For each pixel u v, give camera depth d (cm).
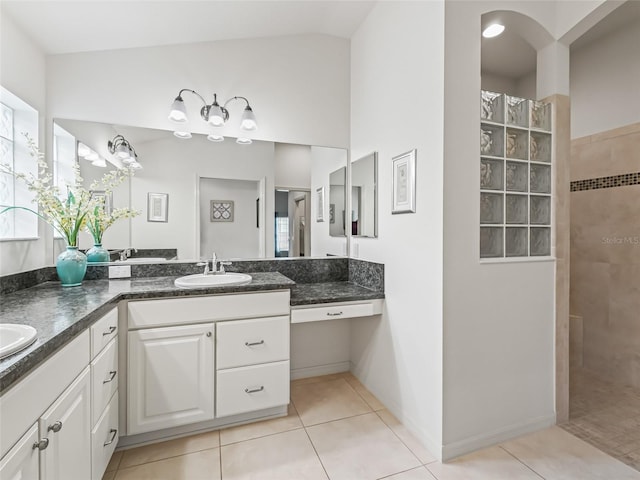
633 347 251
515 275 186
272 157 254
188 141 234
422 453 175
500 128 187
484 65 302
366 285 247
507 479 156
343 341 280
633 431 193
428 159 178
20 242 176
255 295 194
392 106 213
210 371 185
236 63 242
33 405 89
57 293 168
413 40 191
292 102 258
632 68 246
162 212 229
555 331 198
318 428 197
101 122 213
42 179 183
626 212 252
